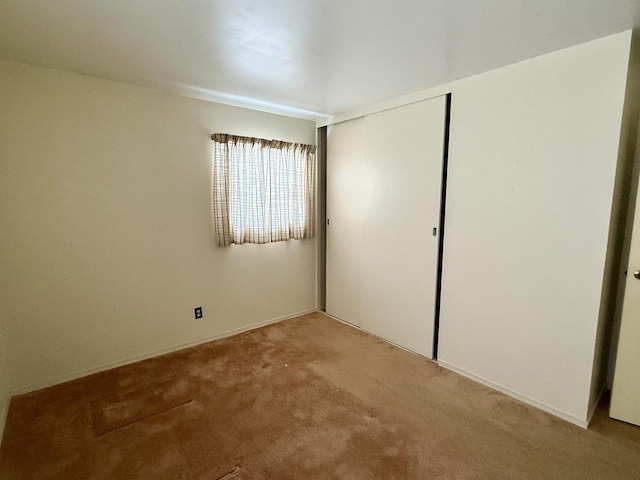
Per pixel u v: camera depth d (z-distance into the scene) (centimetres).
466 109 238
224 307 324
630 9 149
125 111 256
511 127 215
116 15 157
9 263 222
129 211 264
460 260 250
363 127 322
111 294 262
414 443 185
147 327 281
